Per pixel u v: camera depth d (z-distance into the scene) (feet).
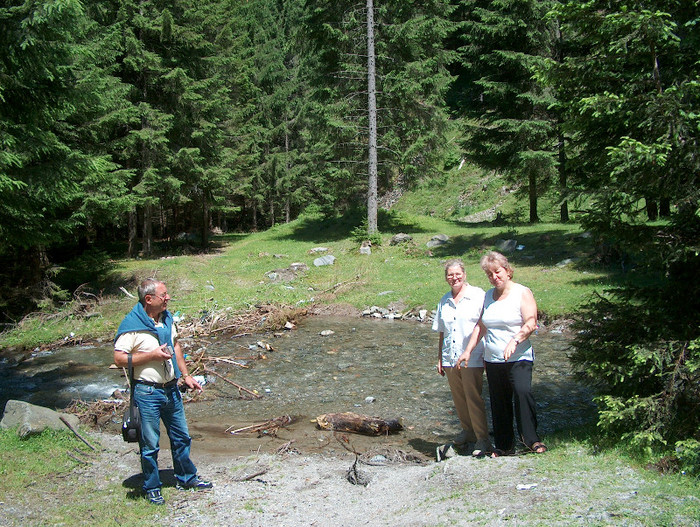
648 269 17.93
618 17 16.51
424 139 78.64
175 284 64.39
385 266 67.36
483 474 15.43
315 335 45.32
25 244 37.06
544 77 19.25
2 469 17.69
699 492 12.73
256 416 26.63
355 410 26.91
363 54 81.61
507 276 16.74
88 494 16.44
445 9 82.89
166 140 75.15
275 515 14.94
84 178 50.60
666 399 15.21
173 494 16.47
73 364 38.86
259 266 72.69
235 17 107.86
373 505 15.11
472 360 18.12
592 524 11.58
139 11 78.48
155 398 15.61
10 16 26.48
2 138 27.91
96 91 33.65
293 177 126.41
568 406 25.70
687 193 16.14
